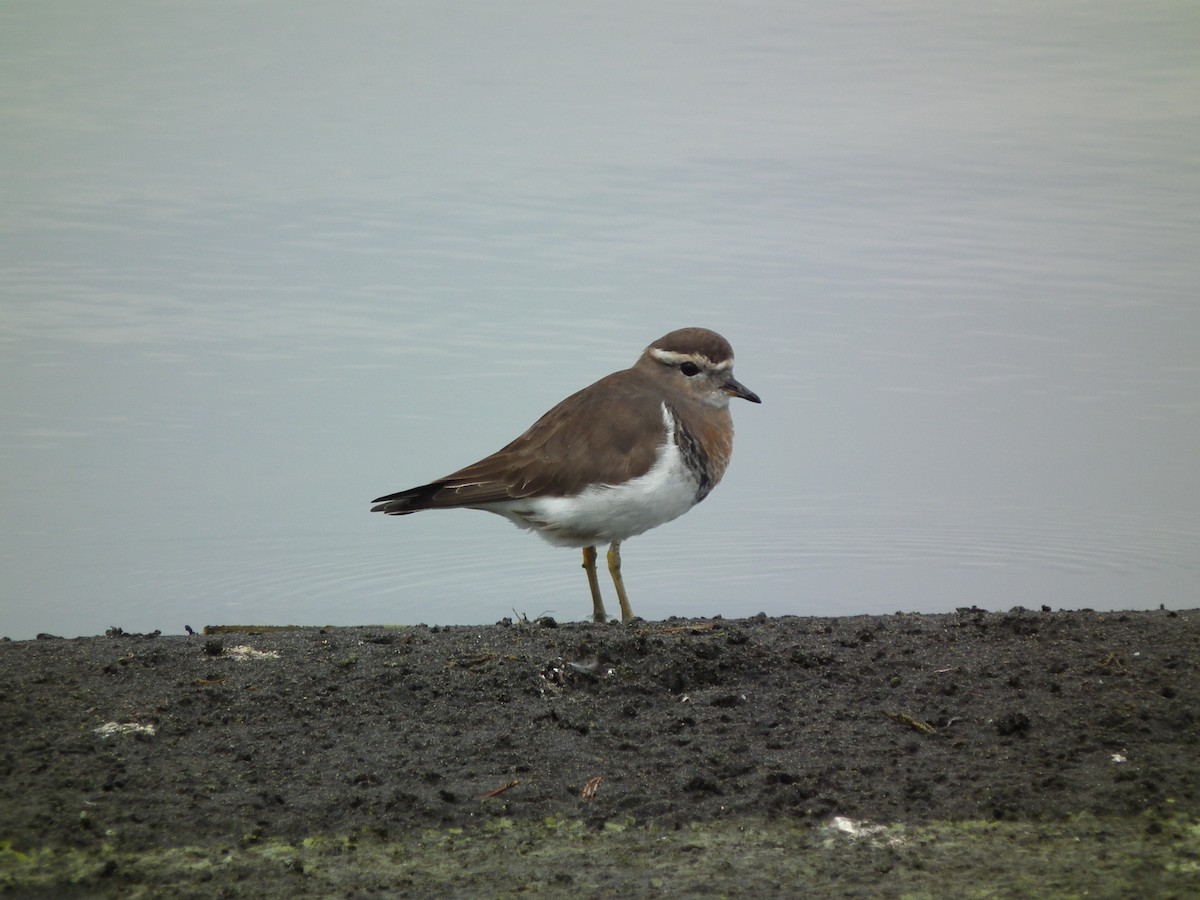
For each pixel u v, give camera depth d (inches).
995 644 505.0
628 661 487.2
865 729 443.5
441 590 711.7
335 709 453.7
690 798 406.6
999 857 370.9
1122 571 719.1
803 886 359.6
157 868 362.9
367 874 365.1
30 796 391.9
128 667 484.4
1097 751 423.8
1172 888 352.2
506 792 408.2
